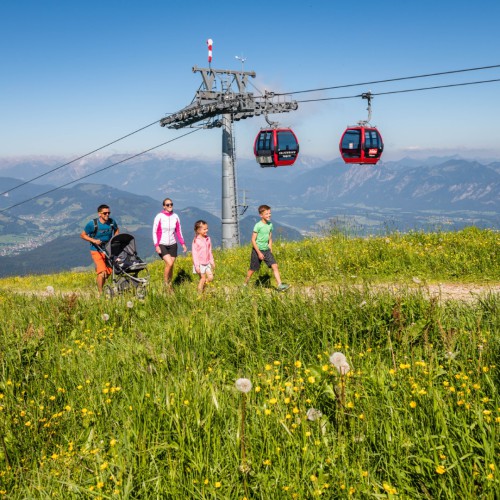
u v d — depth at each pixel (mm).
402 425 3992
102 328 8719
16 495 3775
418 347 5770
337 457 3734
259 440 4035
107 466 3828
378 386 4613
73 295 9859
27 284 23797
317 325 6789
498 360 5094
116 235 13742
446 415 3951
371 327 6520
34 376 6008
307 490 3449
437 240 17219
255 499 3508
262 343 6793
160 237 14227
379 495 3264
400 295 7633
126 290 12578
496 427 3688
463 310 6992
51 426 4758
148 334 7859
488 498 3062
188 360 6121
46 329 8625
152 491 3652
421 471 3465
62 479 3865
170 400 4746
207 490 3549
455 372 4887
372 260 15023
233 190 44312
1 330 8477
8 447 4469
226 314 8125
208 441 4051
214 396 4562
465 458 3488
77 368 6289
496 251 14016
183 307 9625
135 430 4371
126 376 5730
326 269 14680
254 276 16016
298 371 5465
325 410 4438
